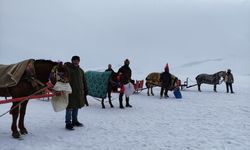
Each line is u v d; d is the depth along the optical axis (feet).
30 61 23.41
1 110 37.09
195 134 26.86
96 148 21.95
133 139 24.66
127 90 41.86
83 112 37.22
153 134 26.53
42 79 24.06
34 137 24.32
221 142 24.27
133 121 32.17
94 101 48.37
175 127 29.63
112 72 41.65
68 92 24.50
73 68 27.14
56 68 24.08
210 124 31.42
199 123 31.86
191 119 34.12
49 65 24.18
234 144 23.75
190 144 23.54
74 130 27.22
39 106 41.81
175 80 56.90
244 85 100.01
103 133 26.43
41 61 24.18
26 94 23.44
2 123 29.12
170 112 38.96
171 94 64.23
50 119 32.01
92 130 27.45
